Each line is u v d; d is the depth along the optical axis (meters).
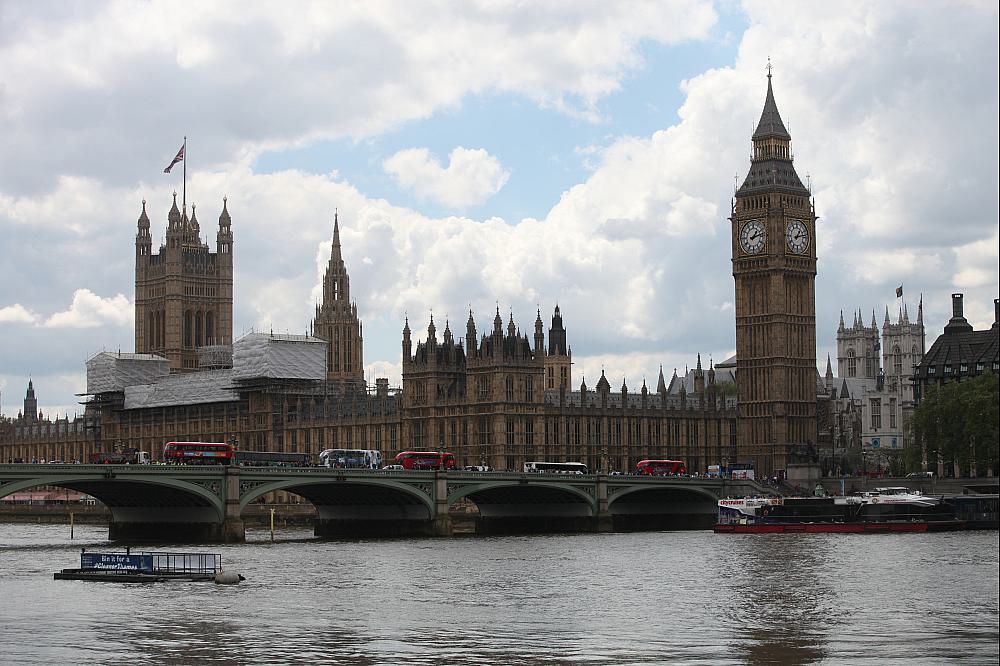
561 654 121.62
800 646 125.06
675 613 144.50
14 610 145.25
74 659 120.12
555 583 170.00
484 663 118.12
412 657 120.50
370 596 157.12
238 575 171.12
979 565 187.00
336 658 120.31
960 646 124.75
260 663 118.44
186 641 127.81
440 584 168.88
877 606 148.50
